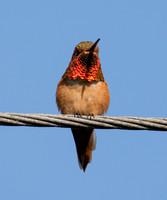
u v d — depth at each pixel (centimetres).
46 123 952
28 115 945
